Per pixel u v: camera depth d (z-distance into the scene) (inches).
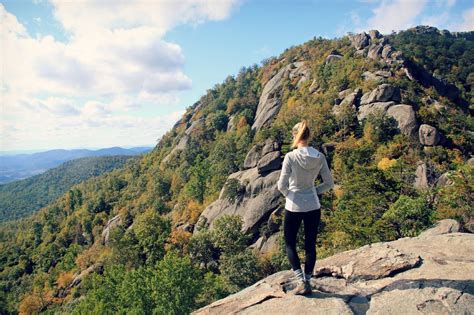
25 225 5393.7
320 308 190.5
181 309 1302.9
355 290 212.1
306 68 4264.3
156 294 1322.6
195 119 5462.6
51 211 5270.7
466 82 4111.7
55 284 3041.3
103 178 5989.2
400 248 269.1
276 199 2117.4
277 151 2331.4
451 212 1043.3
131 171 5467.5
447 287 188.4
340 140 2436.0
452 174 1159.0
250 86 5329.7
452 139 2148.1
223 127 4653.1
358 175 1395.2
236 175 2551.7
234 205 2303.2
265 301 217.2
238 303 224.8
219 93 5925.2
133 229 2578.7
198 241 2089.1
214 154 3811.5
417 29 6417.3
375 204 1300.4
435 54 4672.7
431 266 222.7
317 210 197.0
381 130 2241.6
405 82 2748.5
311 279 228.1
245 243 1999.3
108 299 1565.0
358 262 246.4
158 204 3410.4
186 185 3553.2
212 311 225.9
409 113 2260.1
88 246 3791.8
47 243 4276.6
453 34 6835.6
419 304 178.5
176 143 5068.9
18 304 2972.4
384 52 3294.8
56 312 2310.5
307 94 3479.3
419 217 1059.9
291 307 197.6
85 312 1534.2
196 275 1555.1
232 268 1621.6
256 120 4030.5
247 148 3238.2
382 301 190.5
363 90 2721.5
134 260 2206.0
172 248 2169.0
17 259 4153.5
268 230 2016.5
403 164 1696.6
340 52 4099.4
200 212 2753.4
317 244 1598.2
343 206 1581.0
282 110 3654.0
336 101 2837.1
